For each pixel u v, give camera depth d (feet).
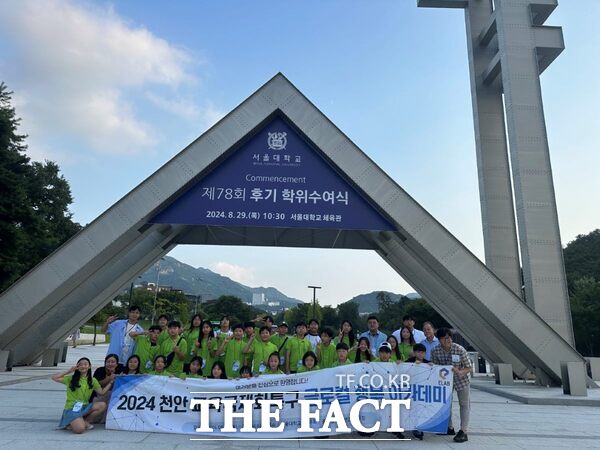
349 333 30.86
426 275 57.47
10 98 71.61
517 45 65.31
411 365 24.20
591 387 47.73
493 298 43.57
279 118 47.24
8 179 64.44
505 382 50.55
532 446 22.40
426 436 24.54
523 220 59.82
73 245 42.93
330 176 46.21
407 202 44.80
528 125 62.54
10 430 22.82
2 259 63.93
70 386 23.27
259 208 45.27
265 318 29.14
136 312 30.45
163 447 20.33
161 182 44.32
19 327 44.27
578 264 200.34
